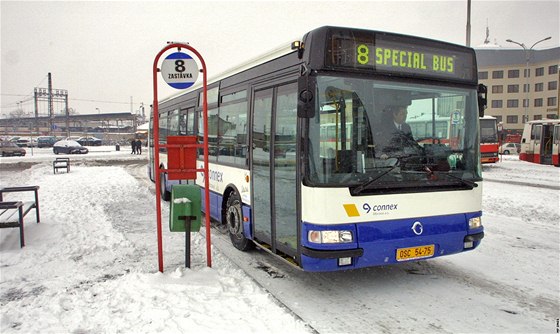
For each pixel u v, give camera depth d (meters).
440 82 5.43
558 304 5.00
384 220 4.91
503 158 34.88
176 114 11.74
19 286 5.51
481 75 79.62
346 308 4.88
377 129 5.00
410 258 5.05
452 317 4.65
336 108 4.86
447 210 5.27
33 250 7.15
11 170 25.86
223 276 5.71
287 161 5.41
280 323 4.34
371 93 5.02
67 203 12.30
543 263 6.54
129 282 5.49
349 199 4.76
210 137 8.69
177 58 5.90
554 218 10.04
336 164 4.78
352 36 4.97
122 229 8.88
